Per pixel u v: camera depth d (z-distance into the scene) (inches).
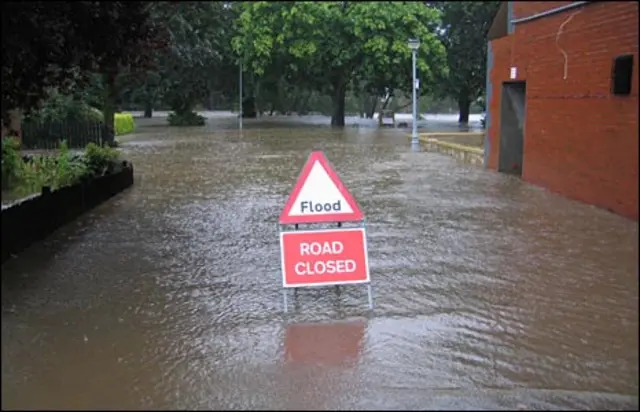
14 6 223.5
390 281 221.5
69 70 302.0
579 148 244.8
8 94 251.4
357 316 190.7
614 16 205.6
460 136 628.1
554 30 258.5
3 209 241.0
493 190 374.6
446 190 394.3
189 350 167.6
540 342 169.3
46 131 640.4
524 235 254.7
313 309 197.3
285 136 703.7
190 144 728.3
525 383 148.3
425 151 613.0
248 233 296.2
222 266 243.6
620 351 162.1
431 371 154.9
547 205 271.1
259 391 145.5
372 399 141.2
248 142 713.0
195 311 196.1
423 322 185.2
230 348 169.0
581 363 157.1
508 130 433.7
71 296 207.3
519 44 312.8
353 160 562.6
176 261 249.8
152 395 143.6
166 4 257.9
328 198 197.8
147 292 212.8
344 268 197.6
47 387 146.7
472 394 143.2
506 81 361.4
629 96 199.2
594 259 207.9
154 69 366.9
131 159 601.6
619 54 203.9
